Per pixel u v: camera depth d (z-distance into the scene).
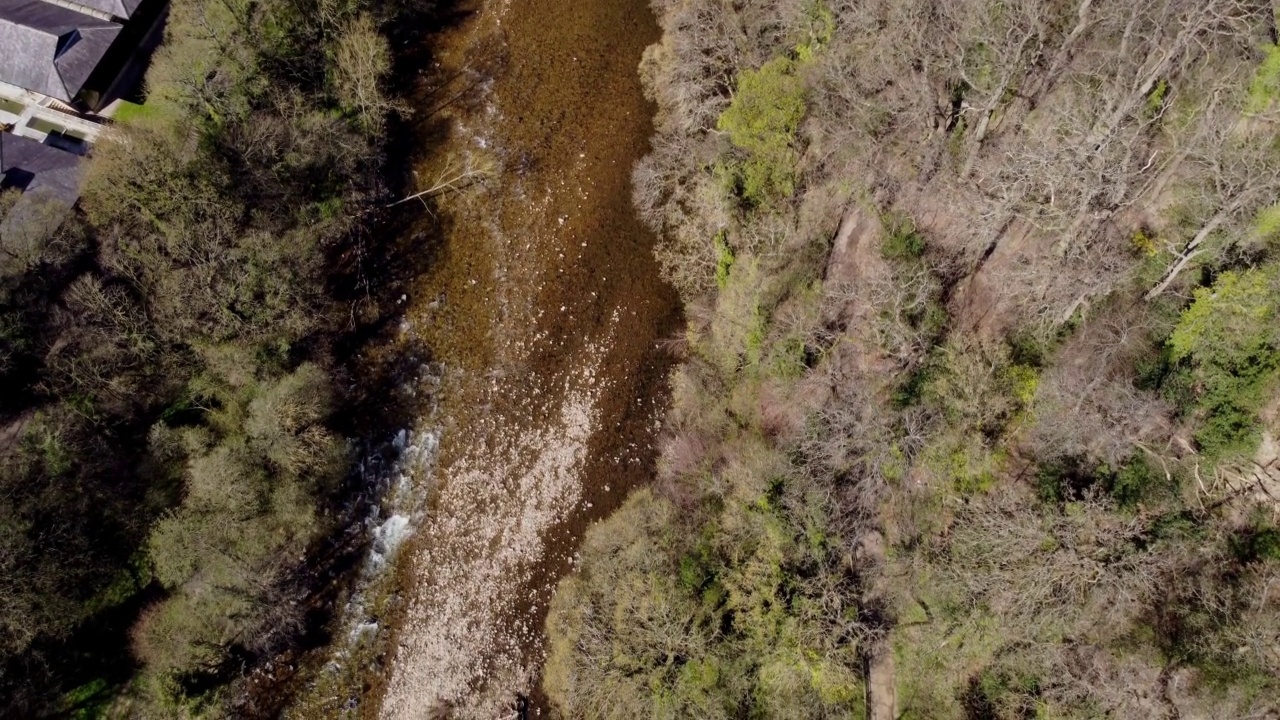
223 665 47.84
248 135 52.59
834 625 41.09
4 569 42.44
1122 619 35.59
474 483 53.28
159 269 48.88
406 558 52.06
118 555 48.47
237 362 48.72
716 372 51.50
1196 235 34.00
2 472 44.41
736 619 42.06
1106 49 39.44
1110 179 35.62
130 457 49.50
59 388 47.66
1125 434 36.44
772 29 52.56
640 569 44.69
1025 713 37.47
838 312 47.31
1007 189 40.47
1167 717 33.78
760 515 43.16
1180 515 35.28
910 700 40.69
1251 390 33.84
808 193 50.62
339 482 52.50
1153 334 36.69
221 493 46.12
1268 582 32.69
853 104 47.25
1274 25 34.56
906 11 44.16
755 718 40.78
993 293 42.78
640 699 42.12
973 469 40.28
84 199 51.78
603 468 52.59
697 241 55.72
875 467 42.75
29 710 45.03
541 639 49.44
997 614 38.31
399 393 55.88
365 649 50.25
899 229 46.00
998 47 41.09
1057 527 36.69
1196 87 36.44
